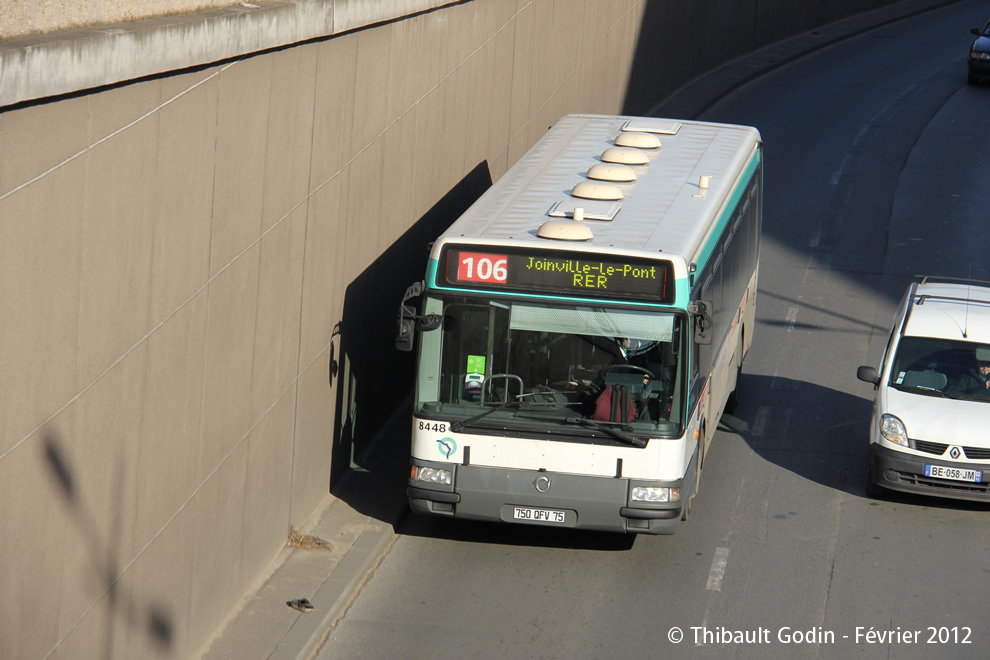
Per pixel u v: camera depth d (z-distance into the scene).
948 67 139.50
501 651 34.41
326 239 39.47
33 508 22.02
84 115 22.64
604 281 37.00
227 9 30.39
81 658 24.58
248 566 35.72
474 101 58.69
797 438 51.56
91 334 23.61
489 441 37.75
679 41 121.88
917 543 41.75
